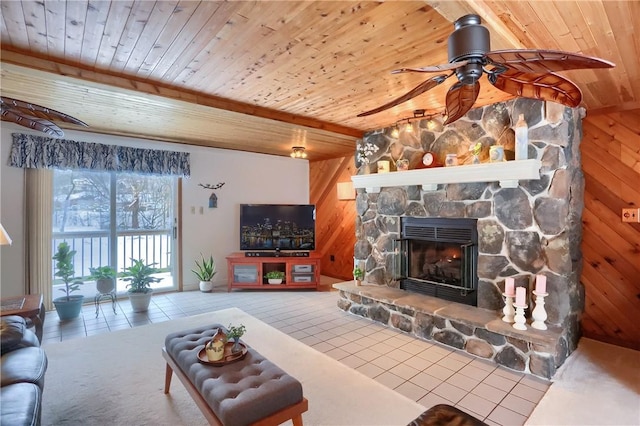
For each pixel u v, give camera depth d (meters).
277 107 3.53
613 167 3.23
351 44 2.16
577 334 3.30
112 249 4.96
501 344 2.89
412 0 1.70
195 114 3.53
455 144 3.65
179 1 1.69
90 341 3.36
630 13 1.70
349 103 3.38
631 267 3.16
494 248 3.26
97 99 3.05
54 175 4.54
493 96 3.13
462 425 1.50
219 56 2.32
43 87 2.76
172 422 2.11
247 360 2.07
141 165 4.95
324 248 6.54
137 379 2.62
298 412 1.78
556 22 1.79
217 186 5.76
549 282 2.90
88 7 1.73
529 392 2.47
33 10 1.75
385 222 4.29
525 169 2.89
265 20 1.87
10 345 2.08
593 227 3.35
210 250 5.72
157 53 2.27
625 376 2.67
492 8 1.65
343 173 6.14
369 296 3.95
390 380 2.64
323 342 3.38
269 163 6.34
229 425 1.56
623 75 2.46
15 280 4.09
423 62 2.42
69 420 2.12
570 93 1.81
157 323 3.91
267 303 4.79
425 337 3.45
